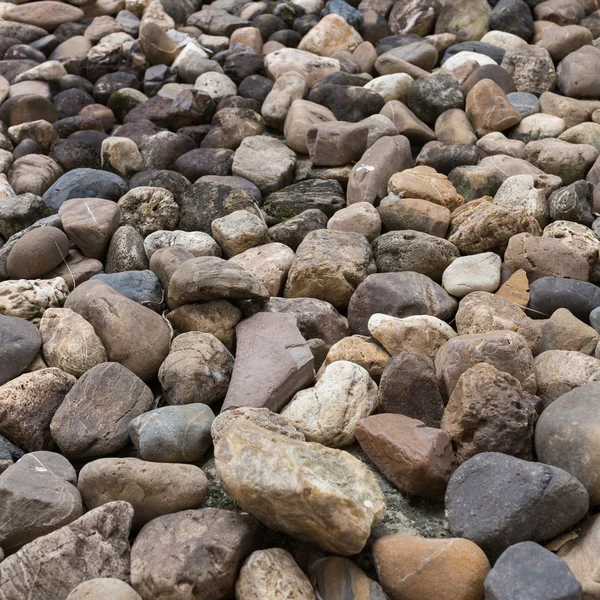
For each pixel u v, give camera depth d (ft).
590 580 2.23
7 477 2.62
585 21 6.03
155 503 2.59
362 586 2.34
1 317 3.25
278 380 3.01
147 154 4.74
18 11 6.33
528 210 3.99
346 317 3.64
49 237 3.72
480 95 4.87
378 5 6.32
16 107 5.08
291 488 2.26
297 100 4.96
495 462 2.50
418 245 3.70
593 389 2.73
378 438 2.73
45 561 2.36
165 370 3.08
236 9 6.54
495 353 2.89
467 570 2.29
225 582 2.36
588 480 2.50
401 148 4.50
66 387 3.07
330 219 4.00
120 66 5.79
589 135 4.67
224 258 3.98
